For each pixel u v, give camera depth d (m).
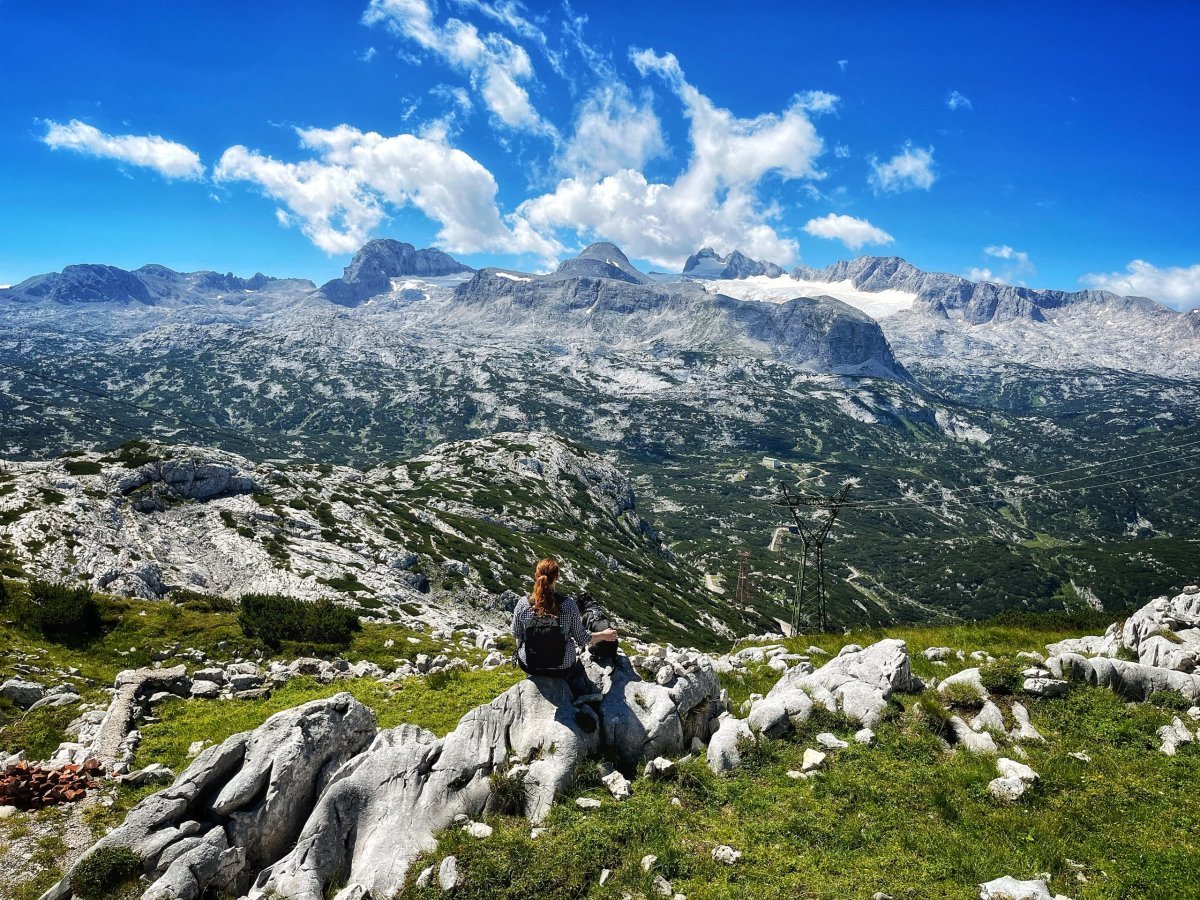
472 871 4.61
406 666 11.12
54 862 5.39
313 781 5.52
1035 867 4.57
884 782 5.42
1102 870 4.59
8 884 5.13
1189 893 4.34
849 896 4.39
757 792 5.37
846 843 4.85
